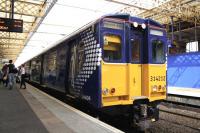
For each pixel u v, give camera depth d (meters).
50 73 13.35
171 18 17.86
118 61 7.03
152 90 7.67
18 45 35.91
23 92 13.91
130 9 18.12
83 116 6.91
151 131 7.73
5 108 8.23
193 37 20.64
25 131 5.35
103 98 6.70
